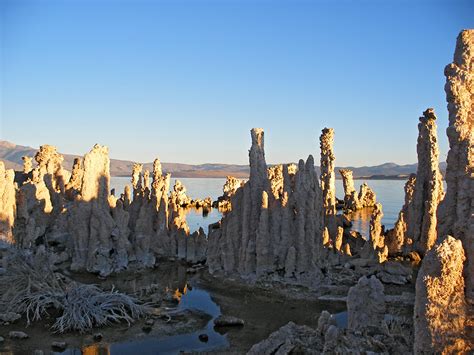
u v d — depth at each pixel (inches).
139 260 1775.3
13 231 1658.5
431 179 1689.2
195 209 4384.8
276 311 1283.2
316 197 1585.9
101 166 1721.2
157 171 2174.0
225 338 1110.4
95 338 1109.1
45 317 1224.2
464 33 725.3
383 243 1745.8
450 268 548.7
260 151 1626.5
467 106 701.9
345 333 709.9
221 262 1657.2
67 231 1924.2
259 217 1585.9
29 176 2578.7
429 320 553.6
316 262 1508.4
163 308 1314.0
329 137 2086.6
